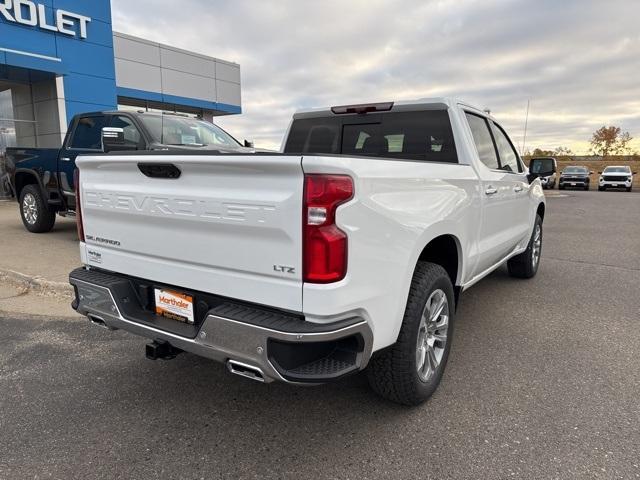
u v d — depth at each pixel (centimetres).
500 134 497
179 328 266
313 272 219
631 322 464
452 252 354
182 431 282
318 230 215
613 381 341
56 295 541
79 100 1438
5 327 446
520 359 378
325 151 475
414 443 268
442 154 401
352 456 257
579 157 6638
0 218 1095
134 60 1959
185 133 732
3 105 1511
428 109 408
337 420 292
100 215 314
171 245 272
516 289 581
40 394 324
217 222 244
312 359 234
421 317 287
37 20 1317
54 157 790
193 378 348
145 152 274
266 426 287
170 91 2120
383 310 251
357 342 238
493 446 264
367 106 434
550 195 2609
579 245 915
